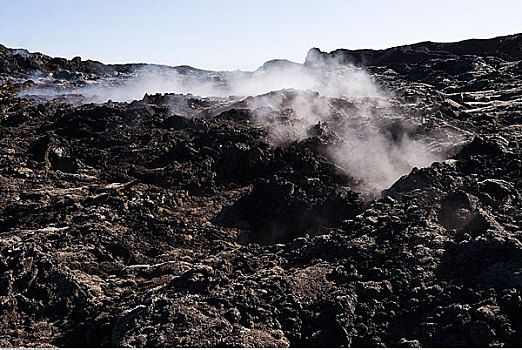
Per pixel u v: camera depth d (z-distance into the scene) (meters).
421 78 34.59
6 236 10.30
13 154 16.09
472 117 18.48
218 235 11.19
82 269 9.03
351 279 7.67
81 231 10.29
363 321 6.90
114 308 7.73
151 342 6.36
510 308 6.52
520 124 17.31
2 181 13.91
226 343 6.31
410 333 6.66
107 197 12.30
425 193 9.93
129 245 10.09
